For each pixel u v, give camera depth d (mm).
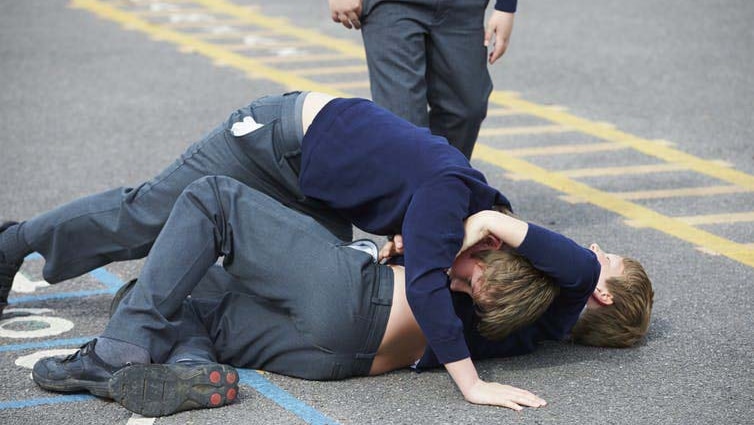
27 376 4809
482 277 4633
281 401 4570
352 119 4832
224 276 5094
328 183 4816
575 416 4461
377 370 4805
